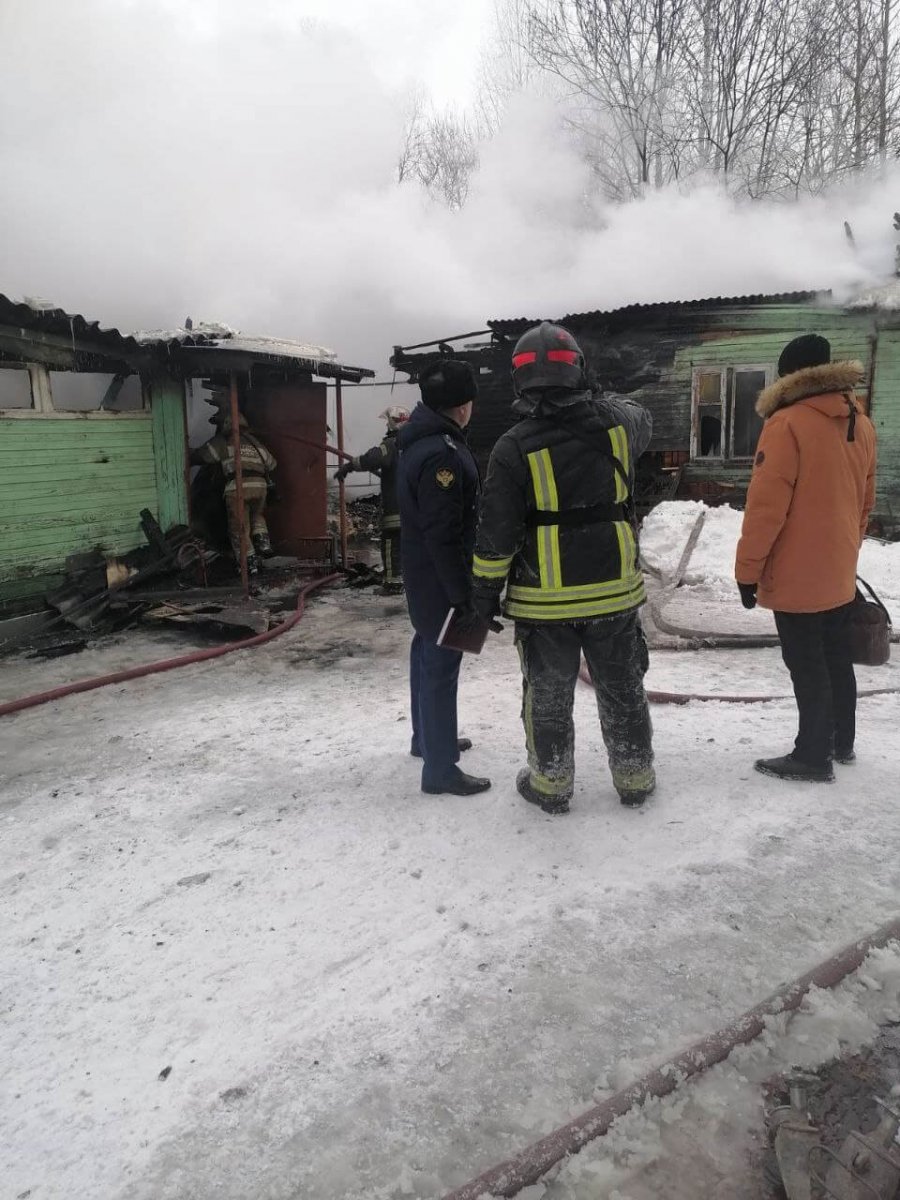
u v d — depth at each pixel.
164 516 8.66
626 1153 1.74
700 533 9.84
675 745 3.83
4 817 3.62
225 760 4.17
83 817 3.54
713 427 13.49
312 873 2.88
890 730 4.04
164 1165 1.74
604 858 2.83
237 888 2.82
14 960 2.50
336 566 10.14
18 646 6.88
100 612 7.56
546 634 2.92
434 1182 1.67
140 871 3.00
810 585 3.12
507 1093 1.88
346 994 2.24
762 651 6.23
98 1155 1.77
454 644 3.14
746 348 12.49
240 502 8.40
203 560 8.68
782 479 3.05
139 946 2.53
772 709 4.49
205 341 8.44
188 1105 1.90
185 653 6.76
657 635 6.61
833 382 3.04
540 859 2.85
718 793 3.27
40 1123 1.87
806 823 3.00
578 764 3.66
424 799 3.40
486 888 2.70
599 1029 2.06
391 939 2.47
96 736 4.76
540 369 2.70
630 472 2.89
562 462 2.75
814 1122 1.80
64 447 7.52
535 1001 2.17
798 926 2.43
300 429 10.56
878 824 2.98
